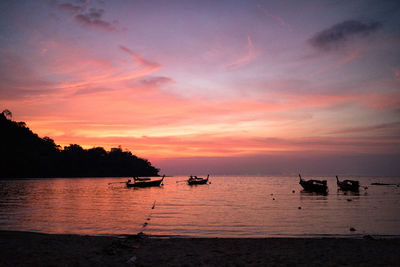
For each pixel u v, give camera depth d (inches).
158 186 3659.0
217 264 414.9
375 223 893.2
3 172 6574.8
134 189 3056.1
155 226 826.2
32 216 1007.0
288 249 518.9
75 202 1581.0
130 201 1653.5
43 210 1194.6
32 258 418.9
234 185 4082.2
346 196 2022.6
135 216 1027.3
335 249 517.3
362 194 2212.1
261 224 869.8
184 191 2699.3
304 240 606.5
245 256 464.1
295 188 3225.9
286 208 1298.0
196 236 692.7
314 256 464.1
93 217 992.9
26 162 6993.1
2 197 1919.3
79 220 920.3
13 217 981.2
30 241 540.7
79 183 4655.5
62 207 1314.0
